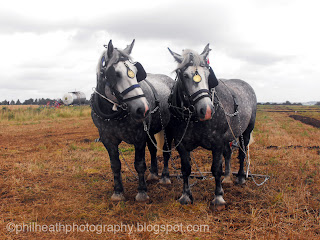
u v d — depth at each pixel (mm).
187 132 4242
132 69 3824
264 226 3568
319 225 3586
